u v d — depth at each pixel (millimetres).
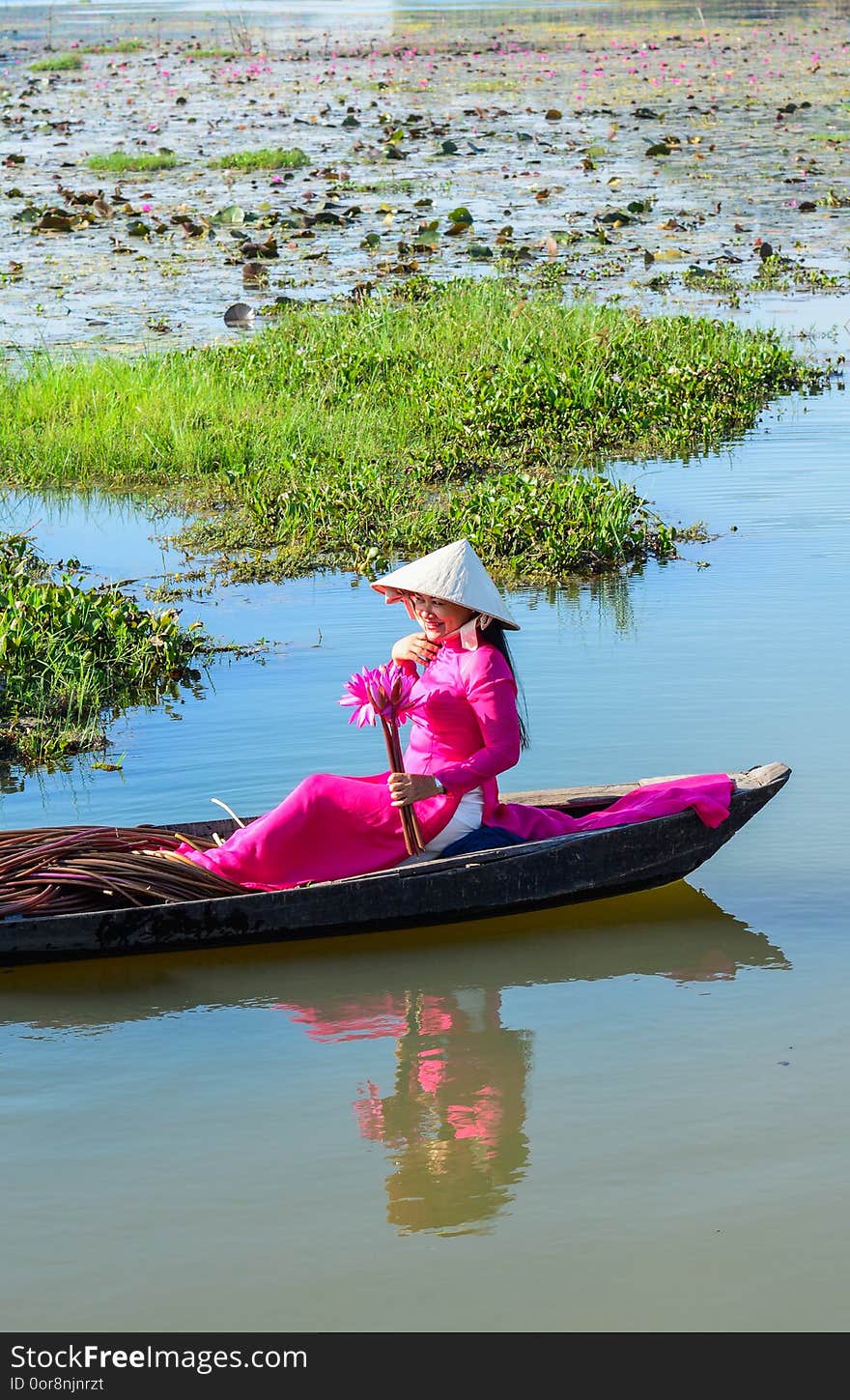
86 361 18453
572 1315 4840
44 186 33406
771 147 36625
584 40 61031
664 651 10516
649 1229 5188
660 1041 6371
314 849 7387
